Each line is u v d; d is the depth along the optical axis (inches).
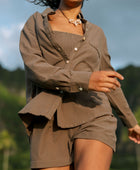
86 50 81.7
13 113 2664.9
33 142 79.4
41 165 76.8
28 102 83.5
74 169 75.7
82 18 86.7
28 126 80.4
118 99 92.9
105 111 80.4
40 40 81.2
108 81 71.5
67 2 84.3
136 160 2378.2
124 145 2413.9
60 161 77.4
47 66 76.4
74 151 76.0
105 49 90.9
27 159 2359.7
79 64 81.4
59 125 77.3
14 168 2333.9
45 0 94.9
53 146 78.5
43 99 77.7
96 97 82.4
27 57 79.5
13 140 2448.3
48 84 75.8
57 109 78.2
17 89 3427.7
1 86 3031.5
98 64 85.6
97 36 86.3
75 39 81.5
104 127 76.4
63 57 80.8
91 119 77.8
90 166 70.5
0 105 2696.9
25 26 85.4
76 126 78.5
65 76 74.4
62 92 78.8
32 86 83.9
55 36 80.7
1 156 2379.4
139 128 95.7
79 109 79.5
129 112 94.6
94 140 73.9
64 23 84.8
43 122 80.0
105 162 72.8
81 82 73.2
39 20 83.5
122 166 2315.5
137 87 3024.1
